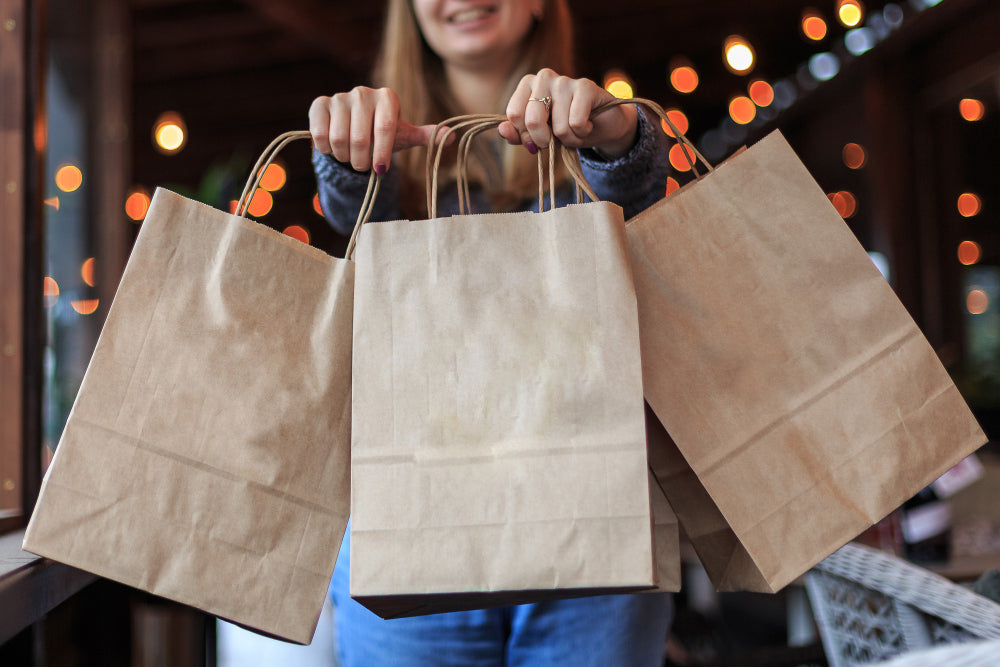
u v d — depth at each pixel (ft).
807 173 2.59
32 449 4.11
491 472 2.30
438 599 2.39
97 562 2.40
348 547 3.31
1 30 4.21
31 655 3.67
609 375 2.29
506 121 2.68
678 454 2.71
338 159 2.82
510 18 3.68
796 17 18.31
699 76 21.52
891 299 2.55
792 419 2.51
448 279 2.41
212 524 2.45
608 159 3.10
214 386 2.50
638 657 3.15
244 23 18.30
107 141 10.69
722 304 2.55
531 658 3.17
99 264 10.53
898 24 16.31
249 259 2.57
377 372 2.39
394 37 3.93
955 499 7.20
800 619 6.61
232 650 7.20
